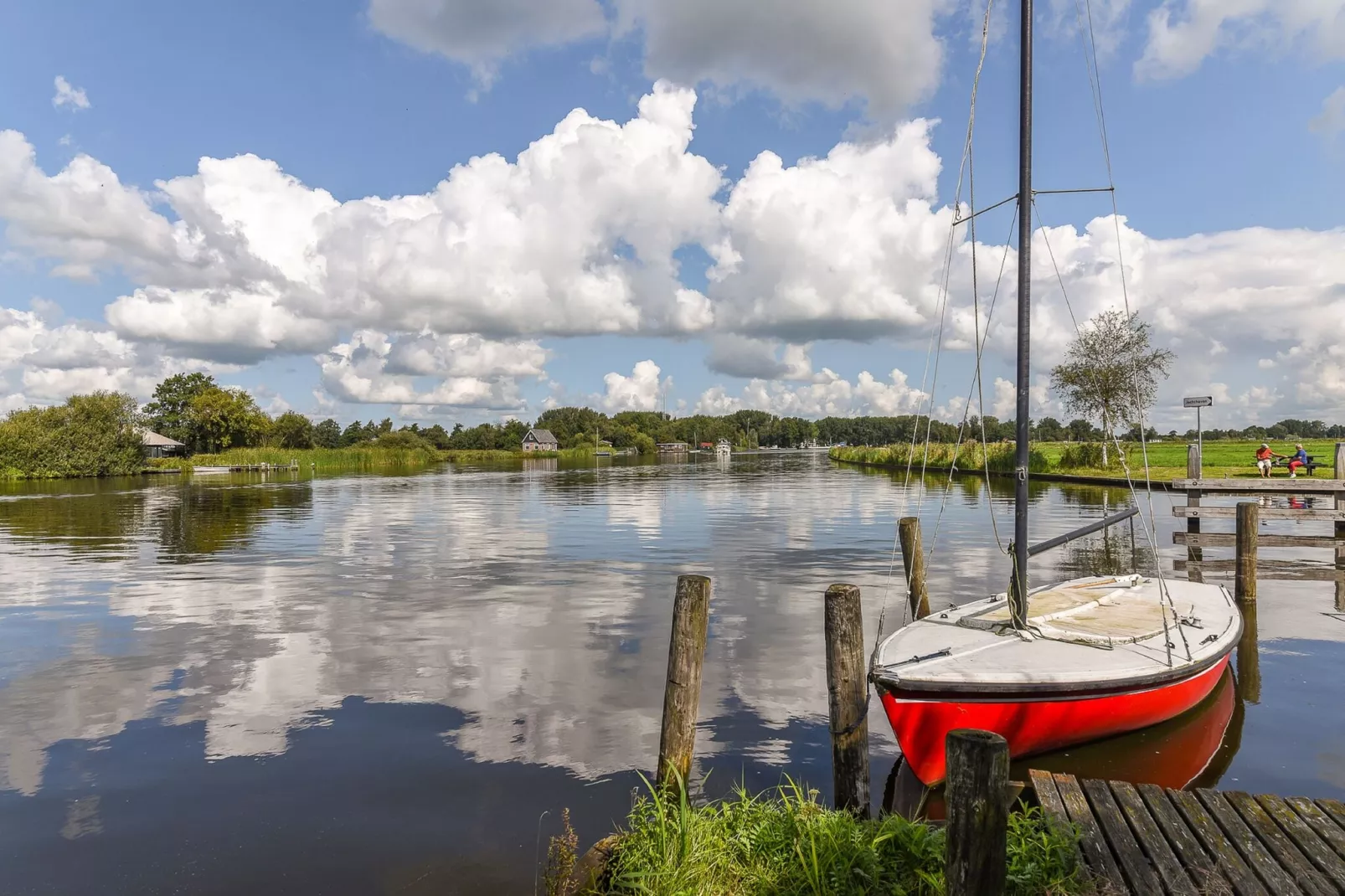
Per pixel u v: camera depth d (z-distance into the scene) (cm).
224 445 8900
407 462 8562
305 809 522
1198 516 1545
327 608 1146
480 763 596
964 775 287
